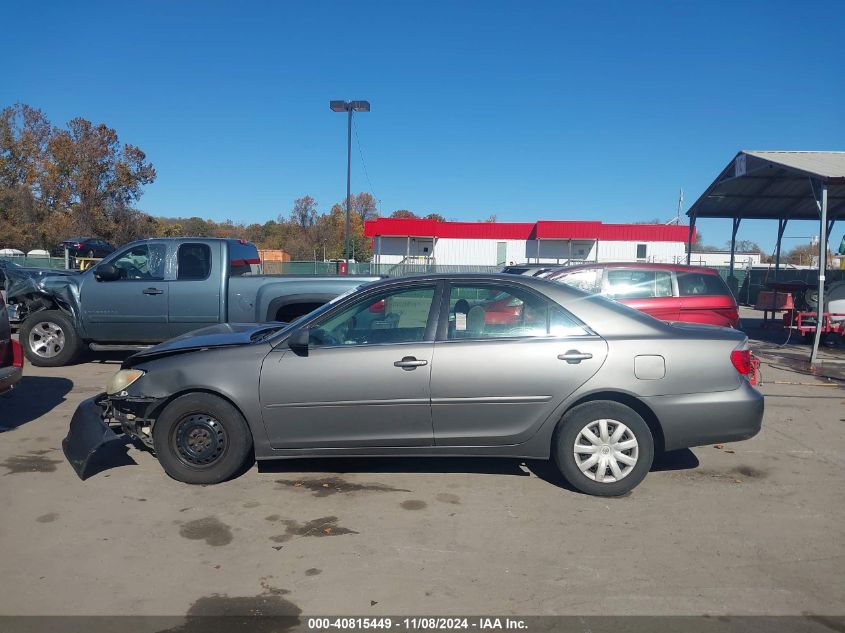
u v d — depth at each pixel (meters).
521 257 47.75
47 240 47.03
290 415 5.16
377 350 5.14
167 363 5.32
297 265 32.56
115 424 5.80
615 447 5.12
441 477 5.59
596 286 10.55
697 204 20.83
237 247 10.03
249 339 5.56
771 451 6.46
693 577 3.96
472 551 4.26
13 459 5.95
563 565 4.09
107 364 10.55
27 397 8.27
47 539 4.39
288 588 3.80
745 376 5.28
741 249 66.06
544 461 6.01
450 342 5.17
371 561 4.12
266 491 5.24
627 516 4.83
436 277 5.37
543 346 5.11
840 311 14.32
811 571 4.04
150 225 51.09
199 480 5.31
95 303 9.65
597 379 5.07
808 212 22.11
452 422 5.14
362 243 58.34
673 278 10.57
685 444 5.18
